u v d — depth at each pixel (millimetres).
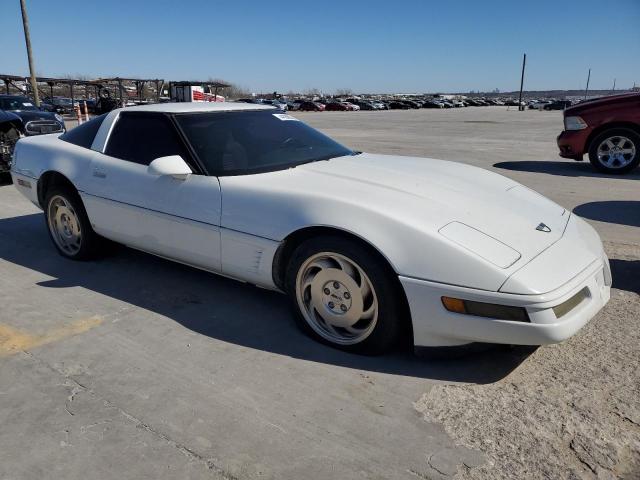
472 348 2660
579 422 2352
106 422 2383
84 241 4316
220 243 3338
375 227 2721
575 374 2715
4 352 2996
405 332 2955
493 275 2496
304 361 2879
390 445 2229
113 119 4176
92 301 3668
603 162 8852
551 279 2541
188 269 4230
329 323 3008
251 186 3254
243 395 2576
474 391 2598
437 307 2592
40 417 2420
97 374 2768
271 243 3088
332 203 2910
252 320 3361
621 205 6457
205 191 3395
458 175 3580
